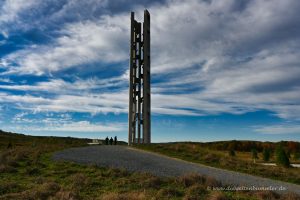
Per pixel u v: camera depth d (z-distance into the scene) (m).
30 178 21.62
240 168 31.67
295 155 84.88
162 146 47.00
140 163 29.70
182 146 46.84
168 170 26.42
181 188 19.52
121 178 21.45
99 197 16.44
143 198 15.85
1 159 27.97
